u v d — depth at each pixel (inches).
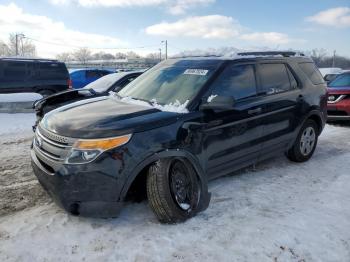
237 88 174.6
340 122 385.1
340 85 386.6
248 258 119.6
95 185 128.6
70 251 123.0
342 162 226.4
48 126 146.4
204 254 121.6
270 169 210.7
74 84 650.8
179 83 170.6
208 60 181.2
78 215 135.6
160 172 136.9
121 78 304.5
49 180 134.0
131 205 156.7
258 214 150.5
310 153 229.9
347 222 144.3
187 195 146.2
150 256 120.4
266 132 188.9
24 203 161.5
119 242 128.4
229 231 136.0
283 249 124.9
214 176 167.5
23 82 510.9
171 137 140.6
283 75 207.8
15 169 211.6
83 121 139.5
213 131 158.1
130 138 131.7
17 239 129.5
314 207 157.9
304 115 215.3
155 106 157.3
